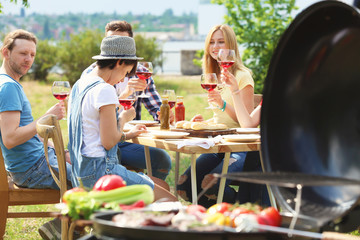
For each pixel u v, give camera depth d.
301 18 1.98
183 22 107.50
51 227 3.85
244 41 9.04
